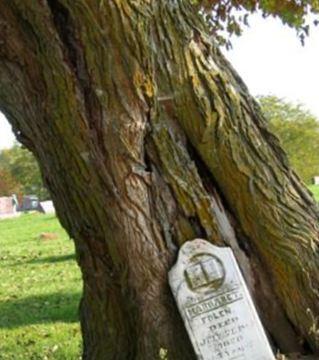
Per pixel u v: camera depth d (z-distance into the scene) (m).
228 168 3.74
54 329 7.32
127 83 3.51
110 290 3.95
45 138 3.67
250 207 3.78
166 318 3.73
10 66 3.59
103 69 3.48
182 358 3.73
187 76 3.66
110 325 3.99
